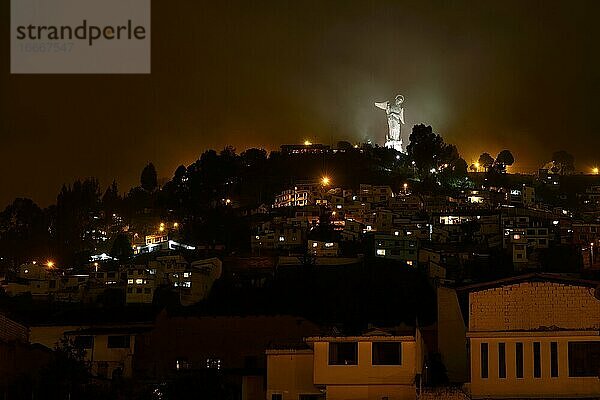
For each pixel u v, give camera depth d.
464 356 59.94
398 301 130.25
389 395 56.06
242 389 71.56
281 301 127.81
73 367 68.81
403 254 166.00
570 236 177.00
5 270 179.50
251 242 184.88
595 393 50.59
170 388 71.88
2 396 64.25
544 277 53.41
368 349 56.97
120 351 88.38
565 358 51.22
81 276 162.00
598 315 52.56
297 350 61.19
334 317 112.75
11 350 67.50
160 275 153.12
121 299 148.25
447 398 52.50
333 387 56.62
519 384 51.19
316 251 169.12
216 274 151.25
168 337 96.88
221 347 96.56
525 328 52.75
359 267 150.12
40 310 121.06
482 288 53.69
